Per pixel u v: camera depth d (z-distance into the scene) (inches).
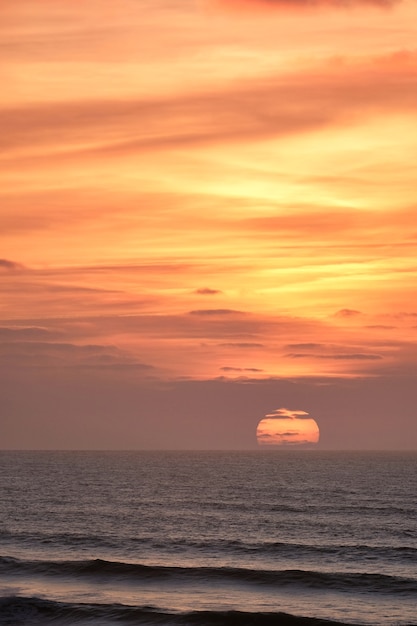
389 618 1451.8
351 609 1528.1
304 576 1786.4
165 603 1569.9
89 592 1654.8
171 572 1818.4
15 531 2664.9
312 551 2266.2
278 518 3171.8
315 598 1620.3
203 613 1395.2
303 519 3139.8
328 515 3294.8
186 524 2947.8
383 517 3225.9
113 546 2336.4
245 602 1584.6
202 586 1718.8
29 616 1409.9
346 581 1755.7
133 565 1844.2
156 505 3715.6
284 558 2158.0
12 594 1626.5
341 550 2287.2
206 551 2262.6
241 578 1772.9
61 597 1610.5
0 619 1390.3
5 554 2171.5
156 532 2696.9
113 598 1604.3
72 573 1817.2
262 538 2573.8
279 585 1723.7
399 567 2026.3
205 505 3722.9
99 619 1386.6
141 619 1387.8
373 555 2207.2
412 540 2546.8
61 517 3154.5
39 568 1851.6
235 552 2250.2
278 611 1507.1
